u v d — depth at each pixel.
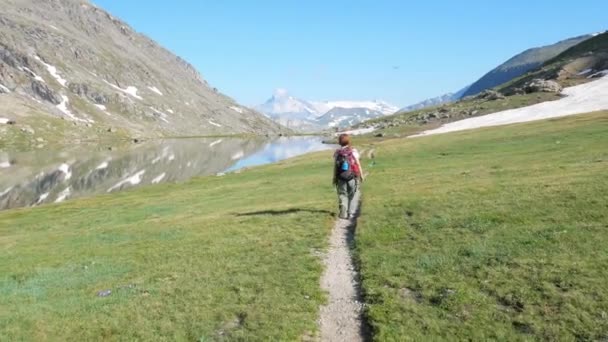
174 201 50.97
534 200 23.48
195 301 16.72
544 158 41.81
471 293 14.72
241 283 18.03
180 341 14.02
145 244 26.88
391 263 18.23
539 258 16.34
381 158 67.94
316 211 29.69
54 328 15.59
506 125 92.75
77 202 64.81
